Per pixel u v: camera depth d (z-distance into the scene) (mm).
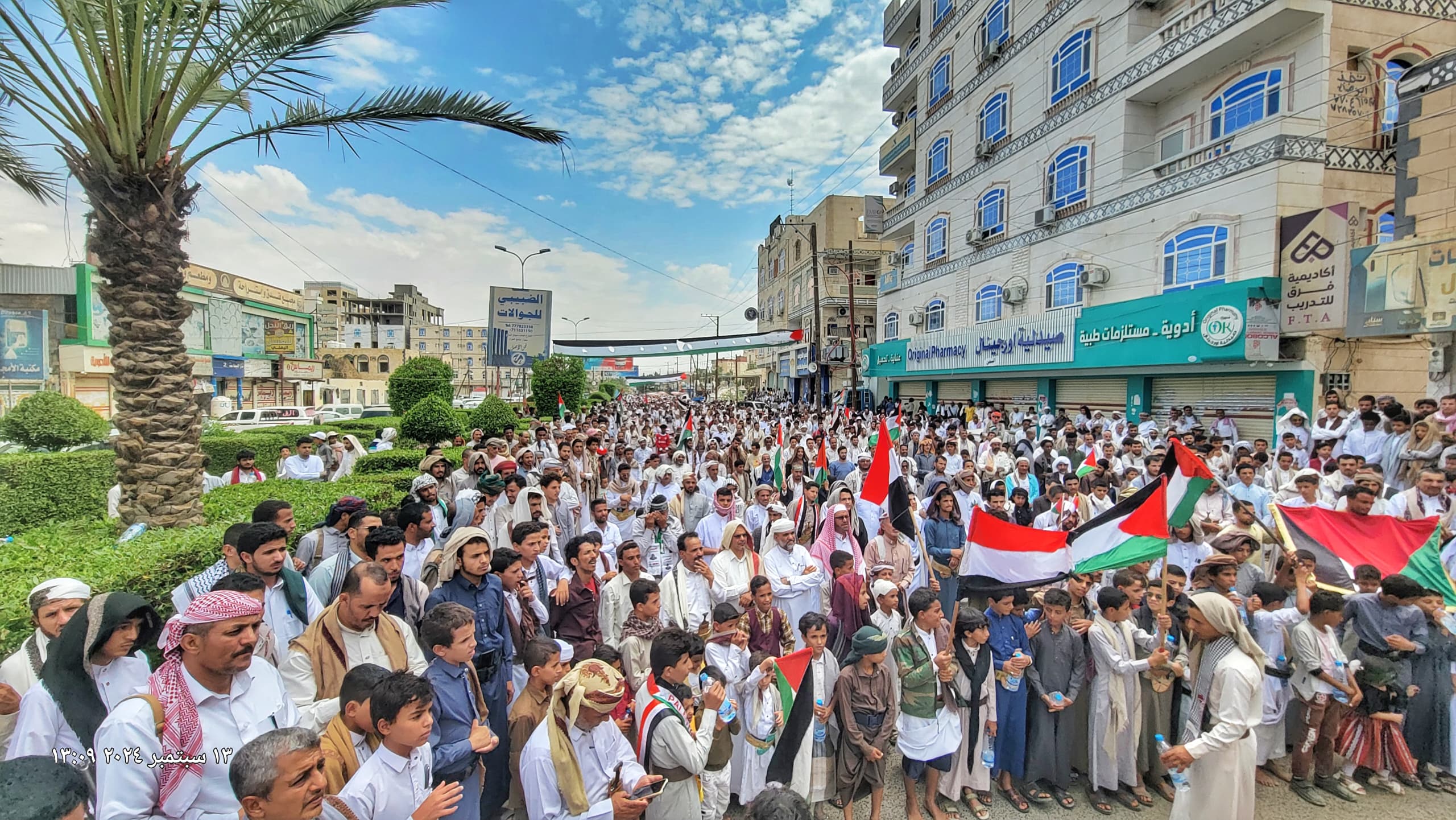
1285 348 12938
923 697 3953
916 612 4051
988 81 22812
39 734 2482
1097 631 4211
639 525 7559
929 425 18922
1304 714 4195
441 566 3807
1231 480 8617
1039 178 20078
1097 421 15602
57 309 23906
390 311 87312
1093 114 17719
